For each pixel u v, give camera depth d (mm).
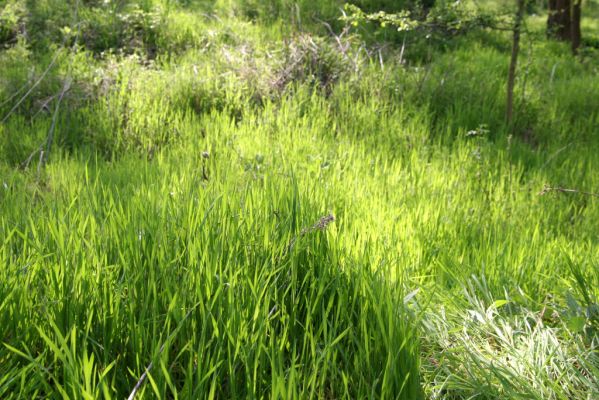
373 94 6941
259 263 2715
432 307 2990
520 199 4828
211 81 6820
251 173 4293
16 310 2309
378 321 2330
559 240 4152
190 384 2018
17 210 3266
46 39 8312
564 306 3152
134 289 2436
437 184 4863
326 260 2707
